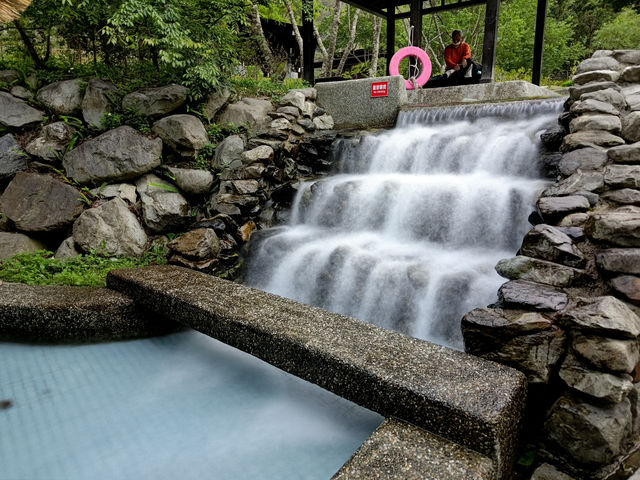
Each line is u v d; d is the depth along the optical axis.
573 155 4.12
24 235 6.34
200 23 7.42
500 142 5.82
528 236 3.20
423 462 1.99
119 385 3.42
